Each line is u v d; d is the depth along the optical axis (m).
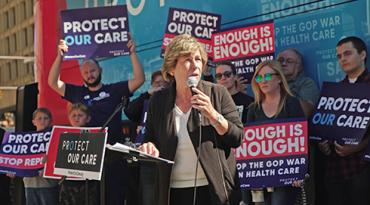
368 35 5.28
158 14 7.59
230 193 3.33
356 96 4.80
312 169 5.11
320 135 4.96
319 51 5.67
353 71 5.27
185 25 6.35
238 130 3.29
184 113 3.38
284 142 4.86
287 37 5.96
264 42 5.44
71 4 9.05
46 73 9.27
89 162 3.61
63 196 6.12
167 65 3.40
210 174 3.27
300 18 5.84
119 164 6.05
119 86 6.61
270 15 6.14
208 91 3.38
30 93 9.39
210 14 6.27
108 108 6.49
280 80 4.97
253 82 5.08
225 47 5.65
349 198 4.95
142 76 6.62
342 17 5.48
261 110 5.06
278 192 4.88
